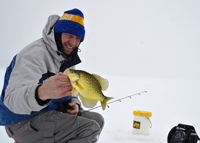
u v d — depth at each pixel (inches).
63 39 90.4
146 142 107.7
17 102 58.9
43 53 78.2
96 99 63.7
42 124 73.7
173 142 85.3
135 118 123.3
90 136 75.0
